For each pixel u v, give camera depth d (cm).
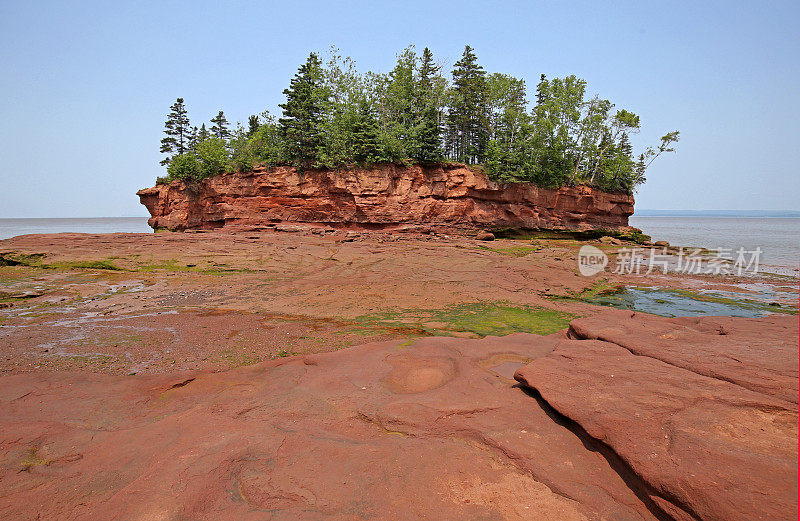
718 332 889
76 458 509
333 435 546
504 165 4559
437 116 4756
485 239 4391
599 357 677
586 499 398
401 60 4925
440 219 4441
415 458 472
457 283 2077
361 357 893
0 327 1320
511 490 418
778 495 329
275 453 494
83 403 712
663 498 373
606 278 2466
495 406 589
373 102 4806
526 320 1429
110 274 2322
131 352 1067
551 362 668
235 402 677
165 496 411
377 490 420
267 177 4297
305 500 408
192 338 1196
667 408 486
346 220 4256
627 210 5688
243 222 4384
